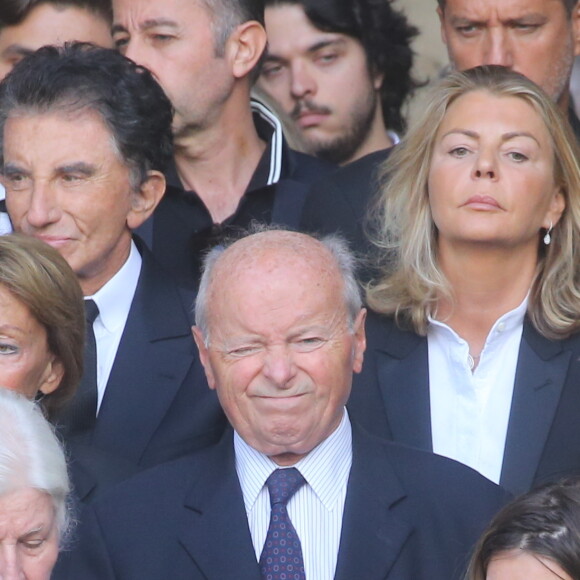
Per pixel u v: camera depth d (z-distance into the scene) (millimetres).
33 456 14508
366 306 18750
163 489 16344
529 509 13914
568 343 18266
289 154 22641
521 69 21297
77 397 18484
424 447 18031
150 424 18516
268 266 15984
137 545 16062
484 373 18281
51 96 18641
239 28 21875
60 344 17219
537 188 18156
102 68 18875
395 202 18891
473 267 18281
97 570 16016
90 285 18938
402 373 18375
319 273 16000
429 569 15914
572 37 21766
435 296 18453
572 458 17812
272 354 15773
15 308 16828
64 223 18531
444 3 21734
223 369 15961
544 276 18375
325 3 24375
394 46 25172
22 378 16906
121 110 18812
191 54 21562
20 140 18609
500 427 18094
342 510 16156
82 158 18562
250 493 16219
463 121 18359
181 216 21625
